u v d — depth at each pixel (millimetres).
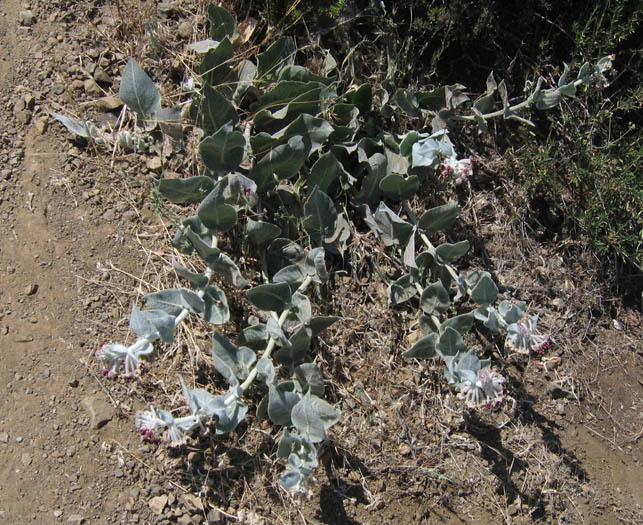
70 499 864
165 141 1083
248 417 945
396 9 1216
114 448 898
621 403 1105
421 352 971
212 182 970
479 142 1217
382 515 942
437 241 1131
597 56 1219
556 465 1027
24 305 950
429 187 1157
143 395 937
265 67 1115
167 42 1158
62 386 916
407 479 968
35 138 1051
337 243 1052
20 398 900
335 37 1194
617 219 1185
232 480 916
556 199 1190
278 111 1077
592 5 1236
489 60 1261
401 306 1069
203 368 964
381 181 1063
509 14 1262
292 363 952
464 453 1004
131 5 1154
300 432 851
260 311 1004
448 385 1028
